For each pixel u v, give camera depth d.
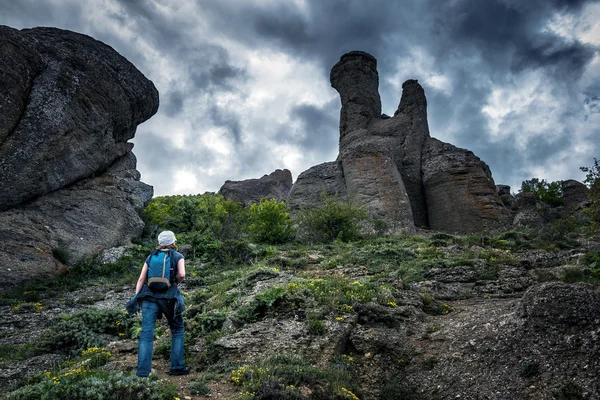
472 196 25.14
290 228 19.28
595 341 4.96
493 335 5.78
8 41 15.92
